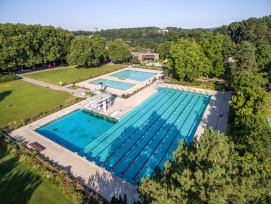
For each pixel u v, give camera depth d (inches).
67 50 3041.3
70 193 732.0
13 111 1502.2
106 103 1605.6
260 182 446.9
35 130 1255.5
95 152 1073.5
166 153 1065.5
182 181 451.8
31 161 903.1
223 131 1173.7
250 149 668.7
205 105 1622.8
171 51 2178.9
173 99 1765.5
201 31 4128.9
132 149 1099.9
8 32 2490.2
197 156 545.6
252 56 1781.5
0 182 807.7
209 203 390.9
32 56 2625.5
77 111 1525.6
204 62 2005.4
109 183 816.9
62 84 2121.1
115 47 3147.1
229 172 467.8
